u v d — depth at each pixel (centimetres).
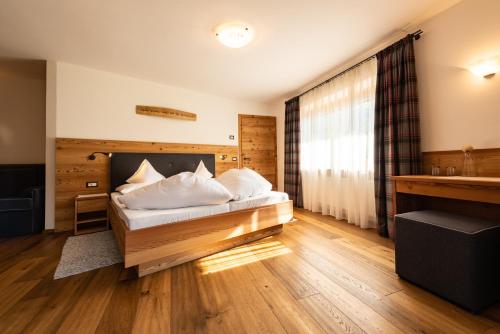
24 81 354
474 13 188
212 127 429
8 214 270
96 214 317
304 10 200
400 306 131
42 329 114
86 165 312
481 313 124
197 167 400
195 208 199
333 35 240
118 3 189
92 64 304
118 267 186
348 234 265
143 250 163
